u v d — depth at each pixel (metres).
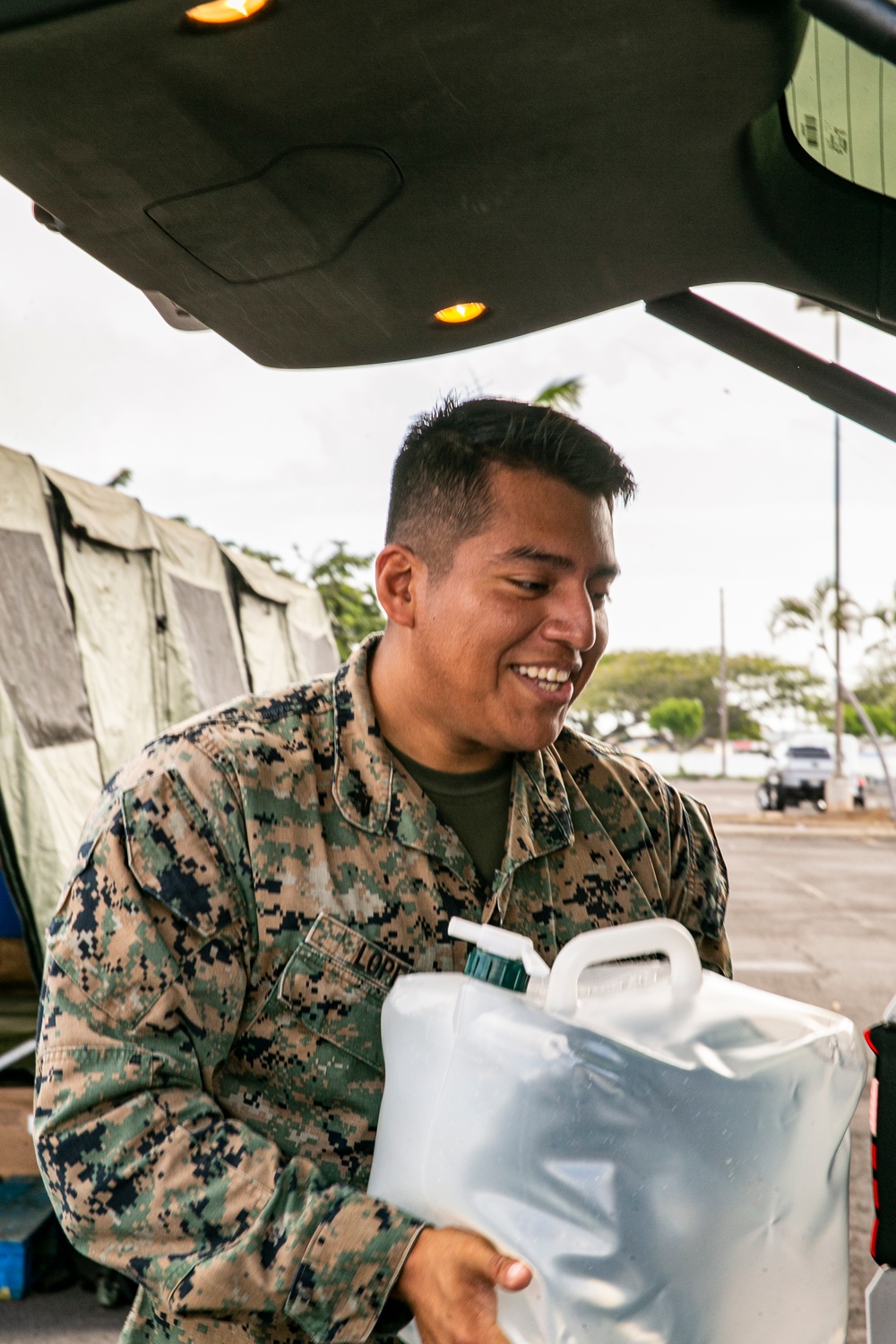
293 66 0.93
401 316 1.40
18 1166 3.44
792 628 30.70
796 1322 1.06
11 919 4.18
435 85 0.97
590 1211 0.97
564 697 1.27
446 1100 1.04
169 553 5.93
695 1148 0.99
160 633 5.52
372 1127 1.25
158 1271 1.11
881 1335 1.24
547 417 1.26
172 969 1.19
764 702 56.19
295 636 8.24
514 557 1.22
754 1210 1.02
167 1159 1.13
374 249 1.25
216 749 1.26
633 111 1.02
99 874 1.20
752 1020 1.09
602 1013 1.06
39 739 3.96
